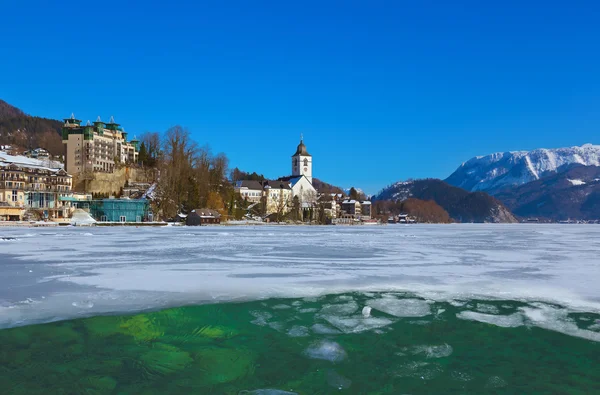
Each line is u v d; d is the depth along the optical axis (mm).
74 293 16438
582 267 24391
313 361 10695
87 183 142250
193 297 16016
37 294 16203
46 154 164375
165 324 13047
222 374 9945
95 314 13789
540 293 17047
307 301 15750
